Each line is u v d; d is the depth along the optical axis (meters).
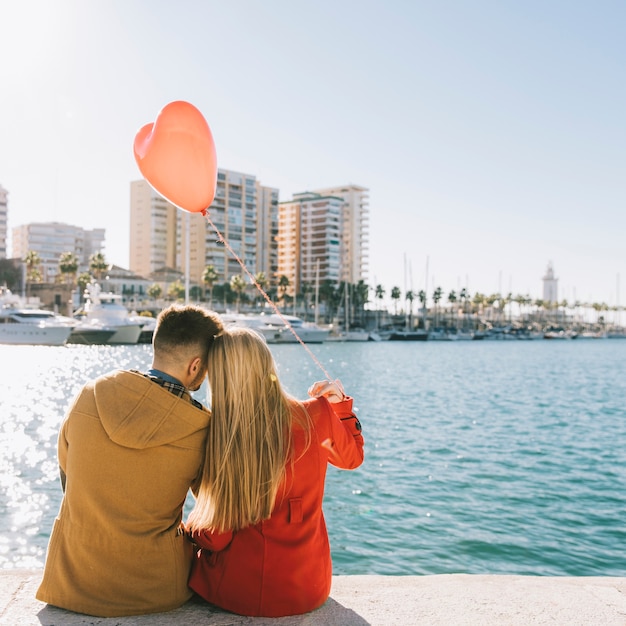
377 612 3.10
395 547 10.05
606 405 30.94
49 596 2.94
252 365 2.82
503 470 15.53
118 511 2.83
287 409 2.90
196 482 2.98
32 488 13.37
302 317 149.12
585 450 18.44
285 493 2.92
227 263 160.25
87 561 2.88
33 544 10.15
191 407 2.83
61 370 51.19
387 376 50.09
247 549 2.96
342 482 14.16
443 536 10.55
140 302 133.62
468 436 20.92
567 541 10.36
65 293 125.62
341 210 193.75
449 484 14.05
